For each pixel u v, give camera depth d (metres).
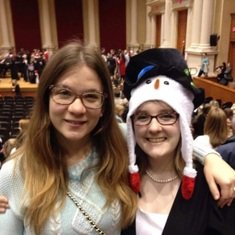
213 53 10.64
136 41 18.78
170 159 1.12
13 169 1.05
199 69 10.77
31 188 1.02
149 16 17.39
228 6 10.38
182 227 1.02
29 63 13.37
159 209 1.10
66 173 1.07
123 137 1.18
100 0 18.66
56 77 1.00
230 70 9.73
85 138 1.10
